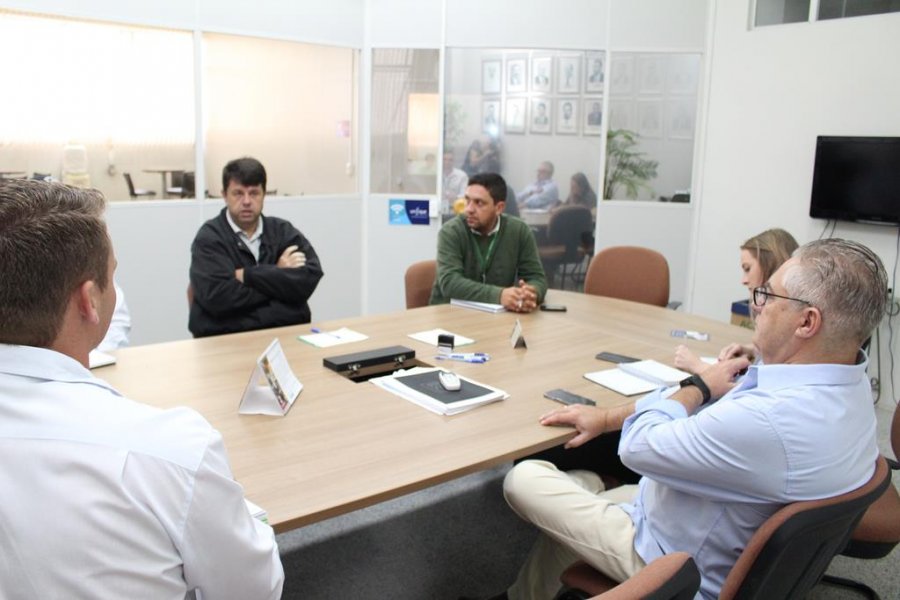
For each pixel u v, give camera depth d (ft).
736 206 16.33
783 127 15.25
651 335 9.36
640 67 16.62
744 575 4.00
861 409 4.37
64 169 12.94
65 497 2.53
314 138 16.24
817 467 4.17
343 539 8.32
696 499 4.68
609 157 17.10
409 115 16.75
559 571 6.00
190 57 14.06
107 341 7.82
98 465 2.59
